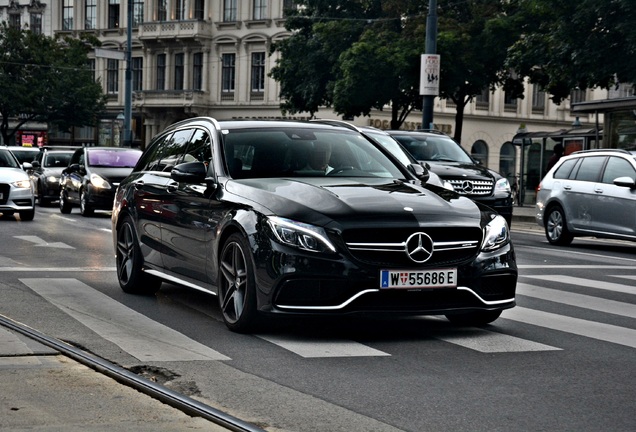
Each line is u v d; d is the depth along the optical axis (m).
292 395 6.45
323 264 7.93
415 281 8.04
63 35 77.44
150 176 10.88
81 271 13.21
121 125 72.44
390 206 8.23
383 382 6.84
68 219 26.16
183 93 68.81
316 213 8.13
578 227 20.42
